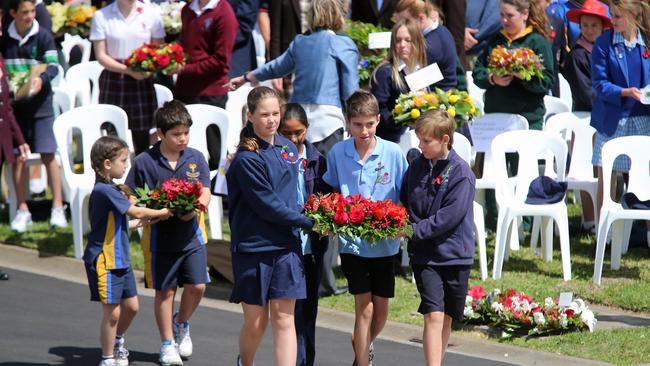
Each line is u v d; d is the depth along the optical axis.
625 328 11.16
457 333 11.30
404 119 12.08
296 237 9.02
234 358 10.37
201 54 15.18
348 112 9.54
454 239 9.23
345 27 12.95
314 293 9.72
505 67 14.02
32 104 15.22
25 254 14.55
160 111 10.20
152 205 9.77
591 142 14.72
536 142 13.52
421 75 12.31
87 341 10.82
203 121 14.49
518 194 13.47
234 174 8.91
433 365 9.17
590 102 15.43
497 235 12.91
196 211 9.87
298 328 9.58
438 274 9.26
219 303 12.55
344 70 12.46
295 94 12.66
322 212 8.88
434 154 9.20
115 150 9.79
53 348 10.52
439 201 9.21
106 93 15.20
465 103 12.46
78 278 13.70
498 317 11.27
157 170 10.28
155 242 10.04
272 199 8.79
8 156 14.55
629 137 13.13
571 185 14.34
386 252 9.44
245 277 8.92
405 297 12.38
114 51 15.14
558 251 14.07
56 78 17.62
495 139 13.37
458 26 15.73
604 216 12.62
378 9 16.59
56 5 17.17
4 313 11.77
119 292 9.77
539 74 14.05
